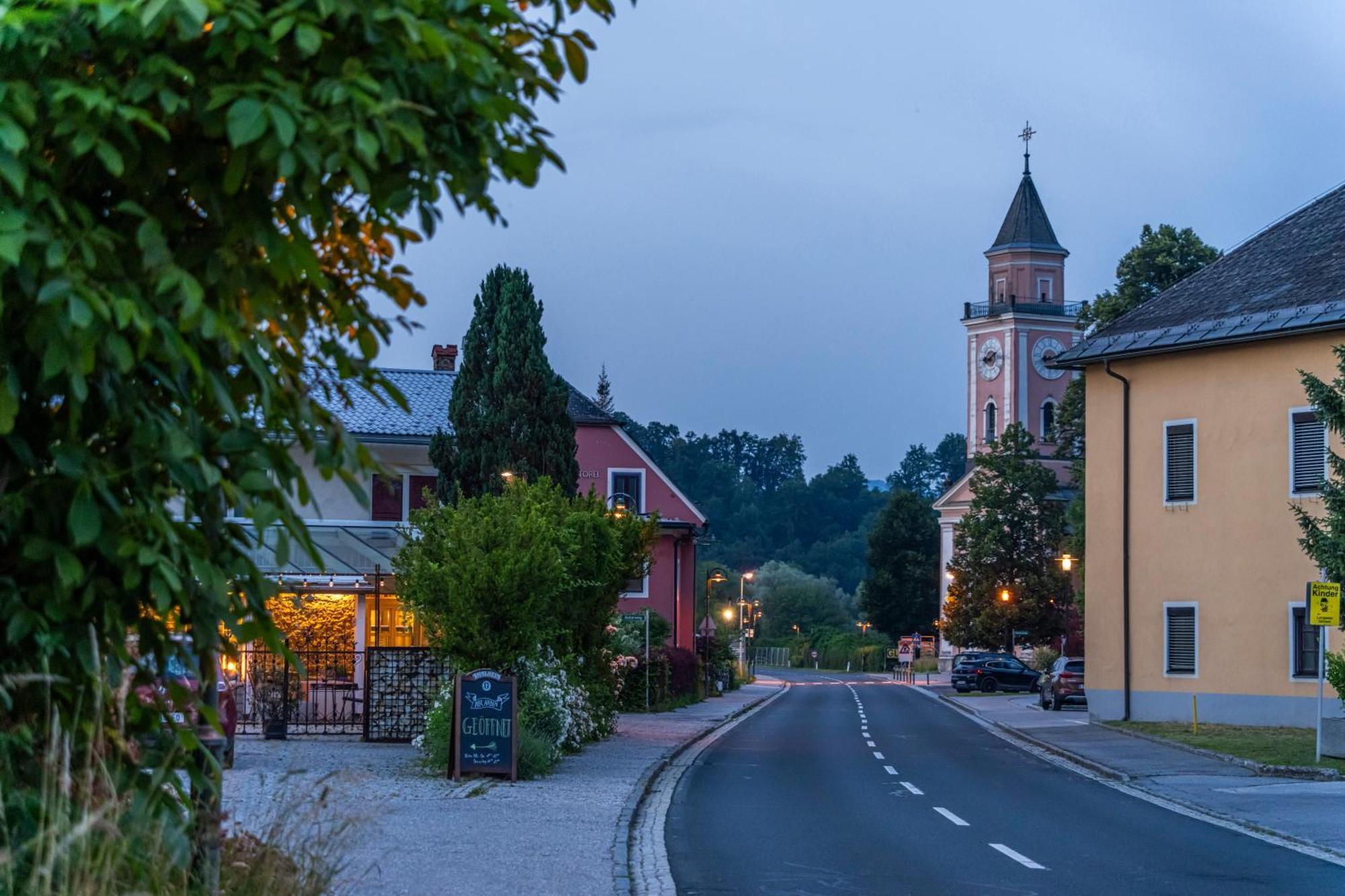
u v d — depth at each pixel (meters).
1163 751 25.61
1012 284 100.06
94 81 4.14
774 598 140.62
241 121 4.04
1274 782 20.19
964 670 62.28
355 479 4.88
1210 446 31.39
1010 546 70.38
